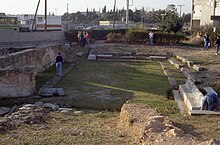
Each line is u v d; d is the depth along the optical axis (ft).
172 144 21.52
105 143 23.65
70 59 90.63
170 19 129.70
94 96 47.70
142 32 120.47
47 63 74.90
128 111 30.76
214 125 30.32
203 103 37.58
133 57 95.20
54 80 60.08
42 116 32.53
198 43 119.85
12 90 45.57
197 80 57.00
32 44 102.27
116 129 28.25
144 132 24.04
